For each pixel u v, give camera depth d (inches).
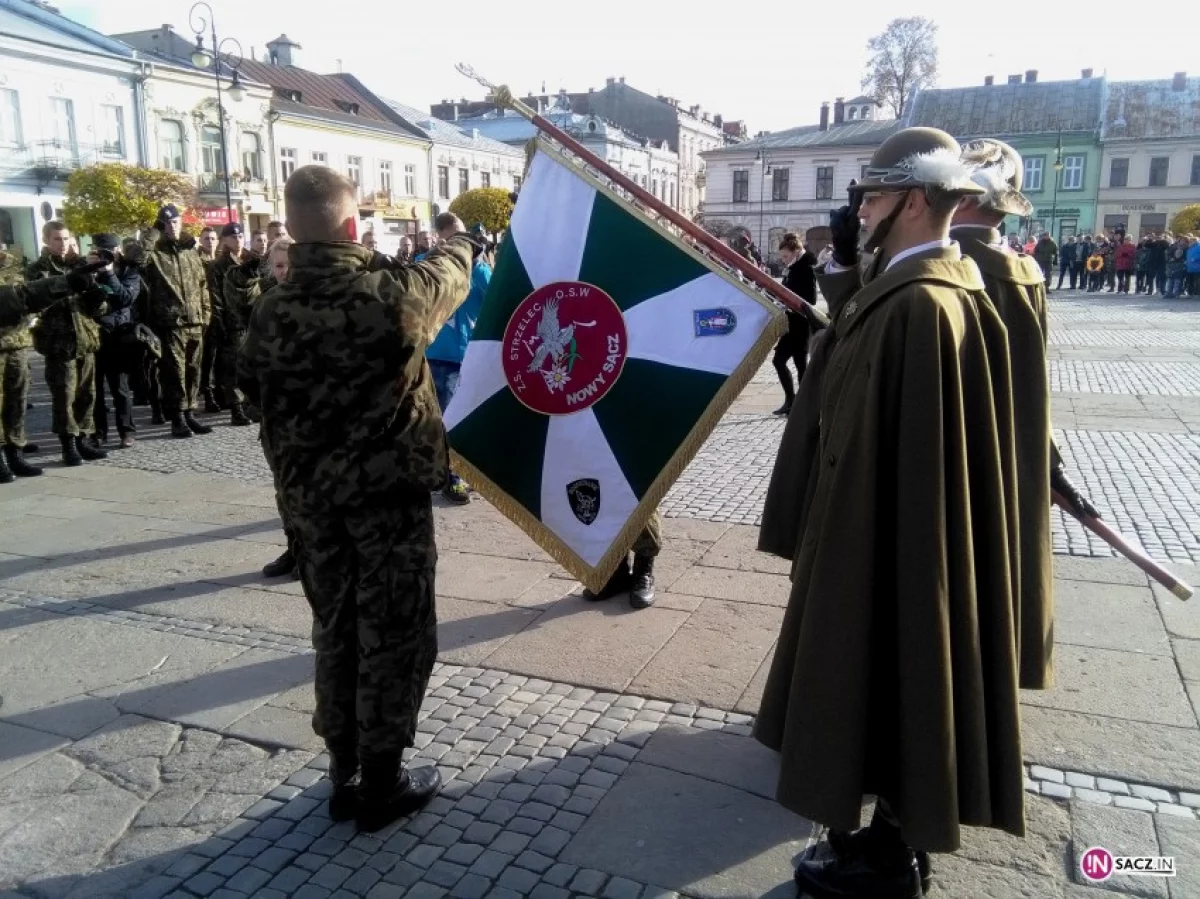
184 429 346.6
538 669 144.9
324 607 104.1
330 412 98.6
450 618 166.1
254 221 1477.6
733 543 203.5
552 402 143.8
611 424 141.4
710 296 137.0
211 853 103.3
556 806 109.6
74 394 294.7
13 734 130.1
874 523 81.6
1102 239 1199.6
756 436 322.3
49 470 293.1
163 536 221.0
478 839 104.0
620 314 141.0
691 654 148.6
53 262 295.3
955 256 84.6
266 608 175.2
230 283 358.3
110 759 123.3
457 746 123.1
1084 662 140.8
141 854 103.4
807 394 112.3
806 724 84.5
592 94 2731.3
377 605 101.5
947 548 80.2
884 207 87.2
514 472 146.0
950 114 2111.2
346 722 105.3
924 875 93.5
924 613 79.4
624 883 96.0
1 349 267.9
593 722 128.4
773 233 2242.9
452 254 111.3
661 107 2674.7
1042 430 105.1
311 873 99.2
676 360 138.2
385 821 106.0
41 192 1206.3
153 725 132.0
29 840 106.4
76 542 217.0
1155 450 274.4
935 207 84.7
